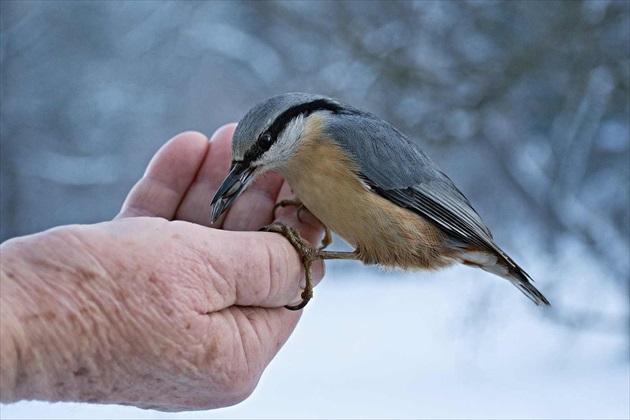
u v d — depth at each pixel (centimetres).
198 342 31
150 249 31
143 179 41
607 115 75
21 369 29
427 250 39
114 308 30
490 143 78
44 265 30
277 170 38
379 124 39
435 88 75
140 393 32
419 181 39
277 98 38
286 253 34
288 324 35
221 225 41
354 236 38
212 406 33
